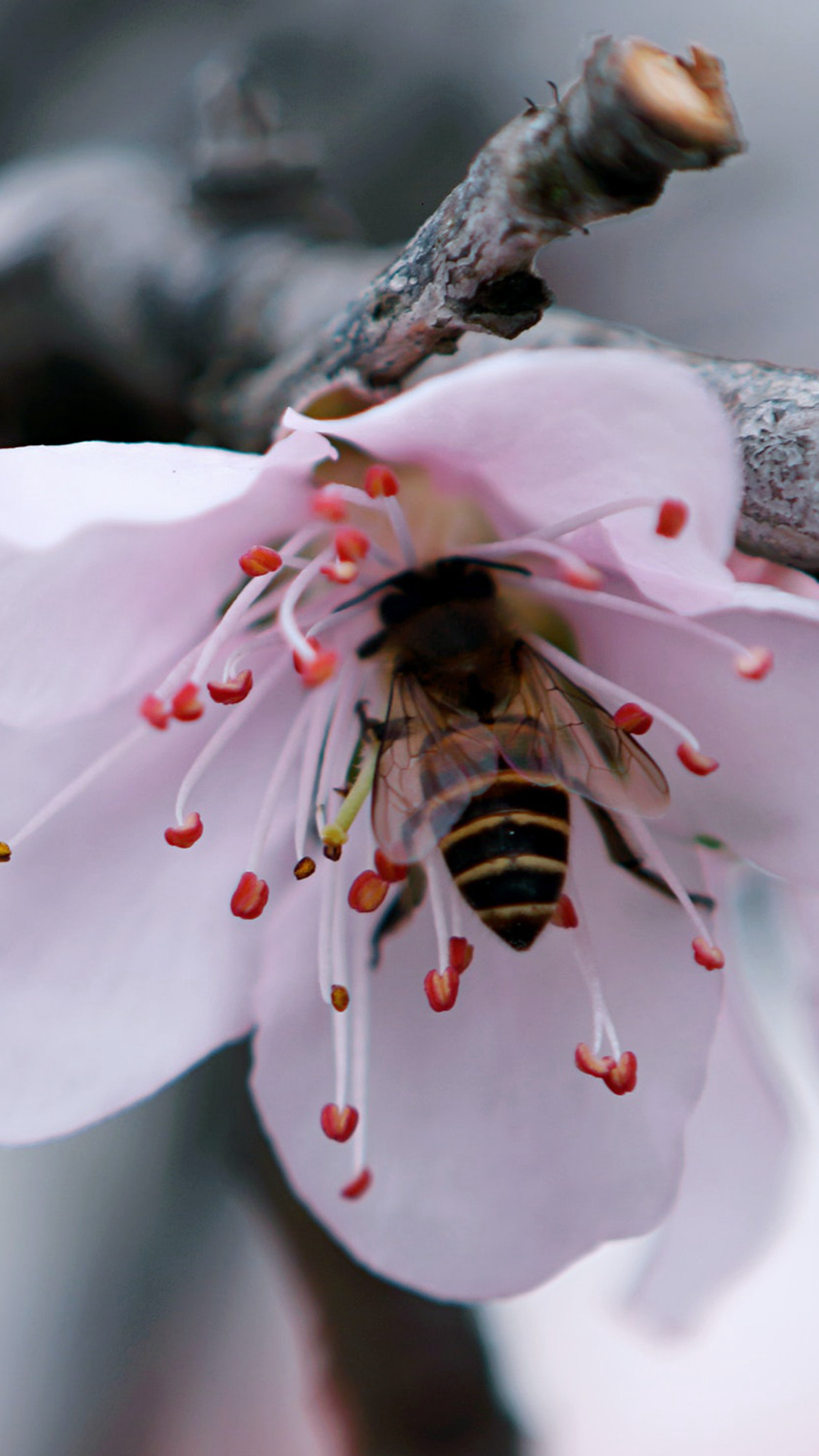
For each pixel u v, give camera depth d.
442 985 0.16
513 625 0.16
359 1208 0.16
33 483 0.15
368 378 0.16
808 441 0.15
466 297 0.15
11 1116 0.16
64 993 0.16
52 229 0.18
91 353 0.18
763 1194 0.17
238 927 0.16
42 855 0.16
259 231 0.18
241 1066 0.19
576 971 0.16
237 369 0.18
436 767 0.16
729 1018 0.17
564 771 0.16
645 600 0.16
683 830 0.16
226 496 0.15
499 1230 0.16
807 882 0.16
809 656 0.16
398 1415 0.17
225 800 0.16
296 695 0.16
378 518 0.16
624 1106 0.16
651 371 0.15
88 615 0.16
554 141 0.15
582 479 0.15
